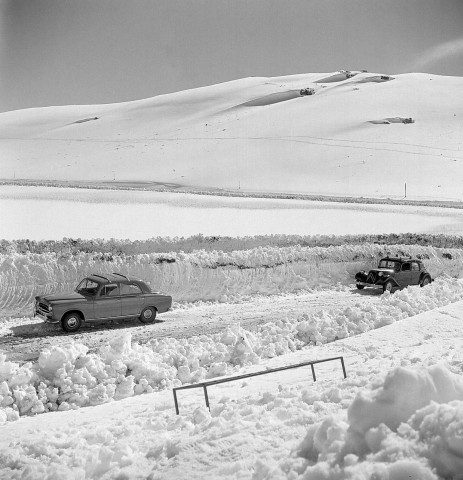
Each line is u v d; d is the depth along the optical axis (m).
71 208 43.88
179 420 8.60
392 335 15.23
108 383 12.77
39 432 9.24
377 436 4.56
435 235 35.03
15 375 12.33
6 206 43.06
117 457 6.67
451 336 14.72
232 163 113.62
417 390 4.89
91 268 22.98
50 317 17.28
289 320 18.23
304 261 27.22
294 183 95.12
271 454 5.66
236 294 23.94
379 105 155.00
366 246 29.52
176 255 25.02
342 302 23.11
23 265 21.95
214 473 5.54
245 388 11.55
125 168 117.56
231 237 30.14
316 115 152.00
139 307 18.64
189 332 17.98
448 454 4.05
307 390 8.94
